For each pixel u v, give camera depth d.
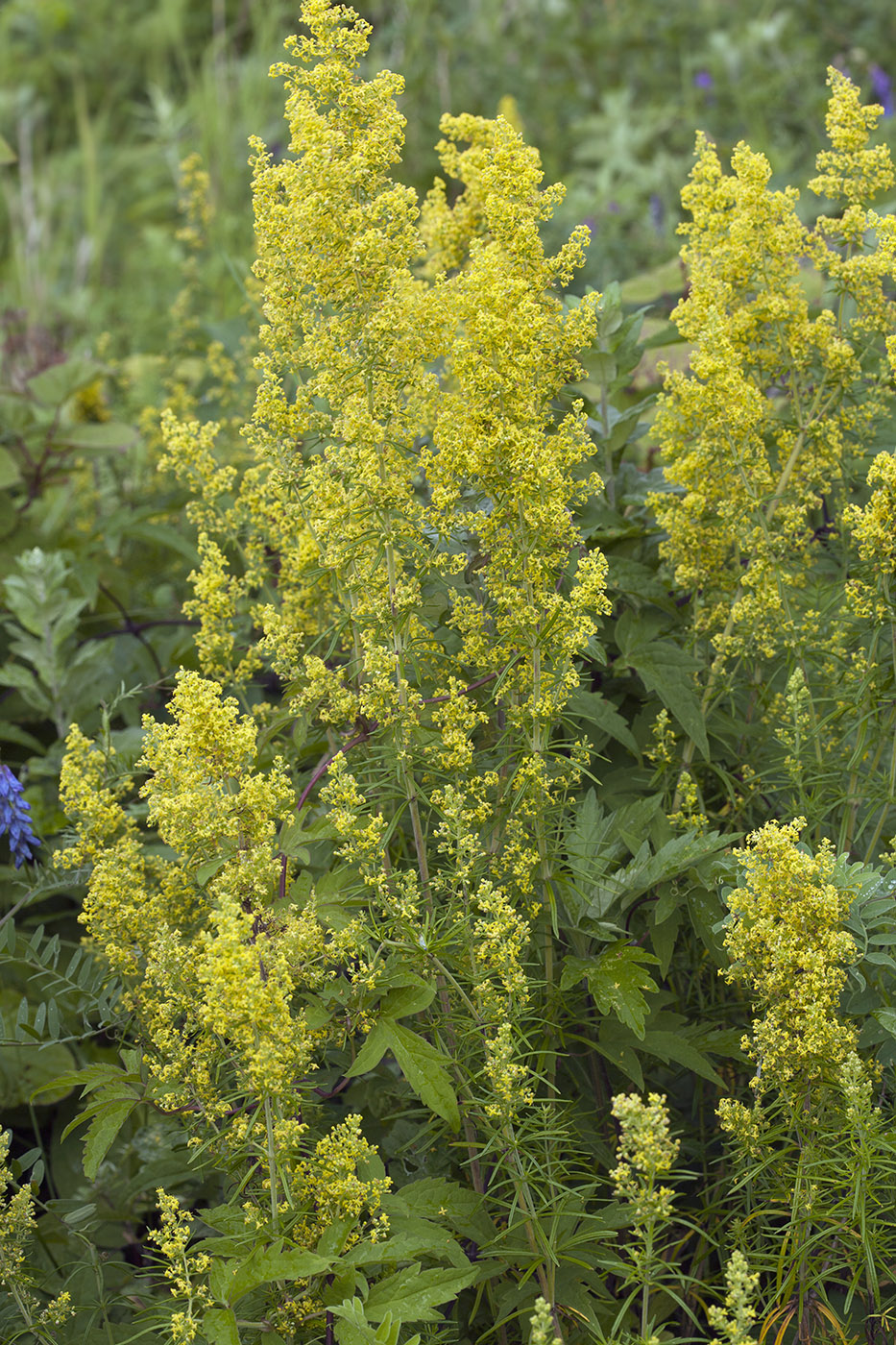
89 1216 2.67
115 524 3.88
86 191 9.15
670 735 2.75
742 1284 1.91
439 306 2.46
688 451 2.84
